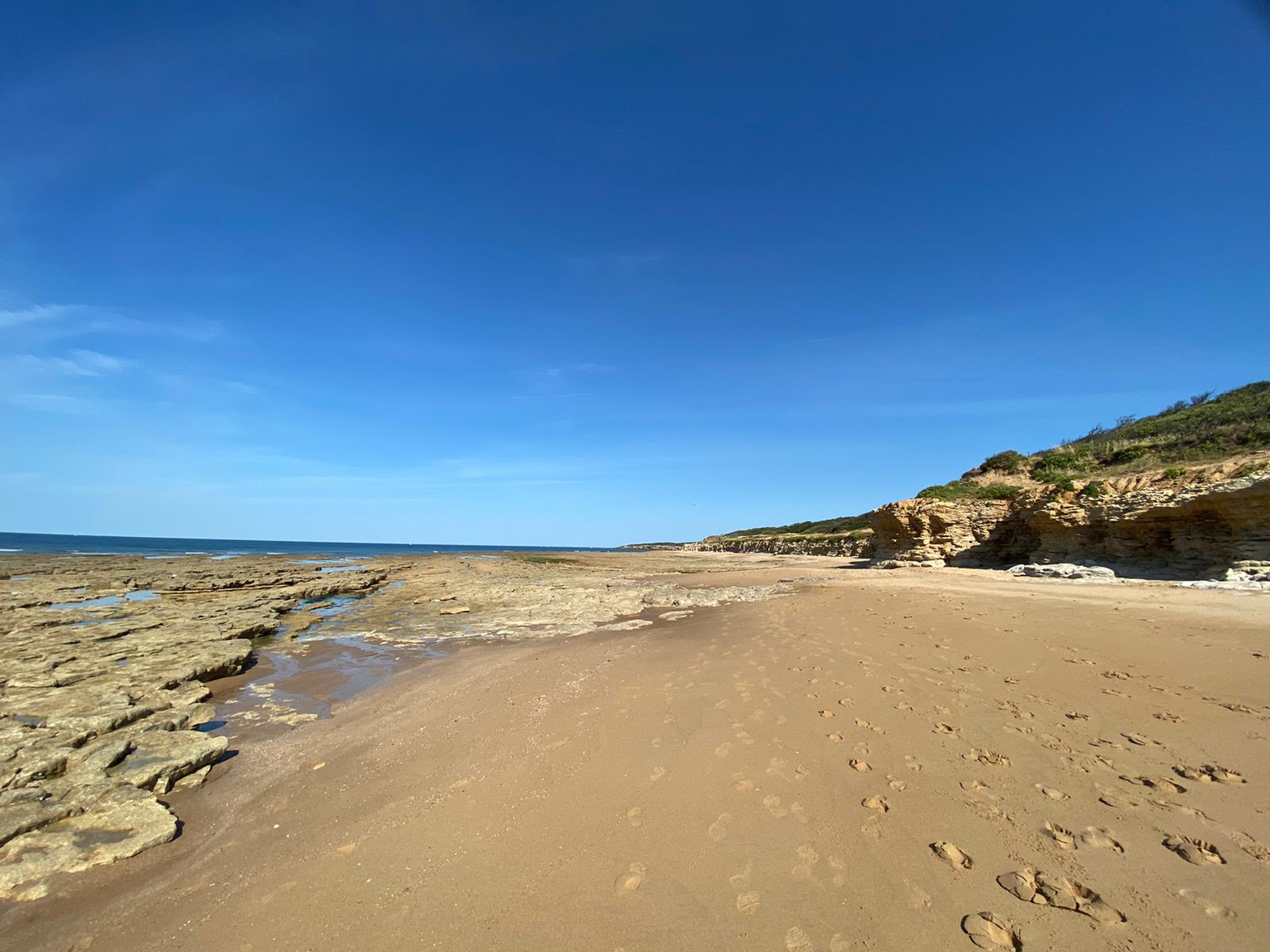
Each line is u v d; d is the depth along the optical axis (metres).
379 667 11.46
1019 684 7.09
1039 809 4.40
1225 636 8.41
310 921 3.78
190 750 6.73
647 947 3.33
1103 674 7.24
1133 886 3.50
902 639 9.80
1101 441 28.14
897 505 26.41
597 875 4.01
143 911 4.04
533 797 5.18
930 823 4.31
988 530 24.22
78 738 6.91
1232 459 16.61
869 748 5.61
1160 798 4.43
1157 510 15.70
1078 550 19.05
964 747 5.51
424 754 6.49
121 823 5.16
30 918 4.00
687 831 4.45
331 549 131.12
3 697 8.70
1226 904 3.29
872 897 3.59
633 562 55.75
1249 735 5.34
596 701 7.75
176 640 12.95
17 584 26.42
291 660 12.35
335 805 5.45
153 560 47.25
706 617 14.70
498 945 3.44
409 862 4.36
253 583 28.00
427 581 30.14
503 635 14.18
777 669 8.55
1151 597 12.04
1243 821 4.05
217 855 4.73
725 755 5.69
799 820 4.48
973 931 3.26
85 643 12.76
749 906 3.60
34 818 5.17
